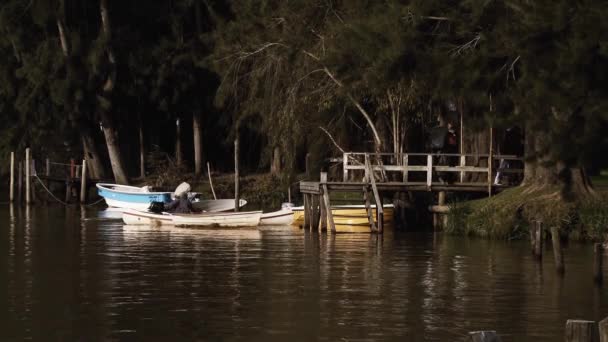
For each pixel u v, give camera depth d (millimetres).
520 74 41688
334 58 47000
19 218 57656
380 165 48438
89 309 27141
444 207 47438
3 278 32344
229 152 82125
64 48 73250
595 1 35656
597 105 35406
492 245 42031
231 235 46812
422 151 57688
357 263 36156
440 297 29016
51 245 42156
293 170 59656
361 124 59781
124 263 36000
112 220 56188
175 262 36281
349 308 27312
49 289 30188
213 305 27688
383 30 42594
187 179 75000
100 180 73875
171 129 83250
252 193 69312
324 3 54906
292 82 56688
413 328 24953
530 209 43625
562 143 36844
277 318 26031
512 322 25672
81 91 72500
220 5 74500
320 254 38781
